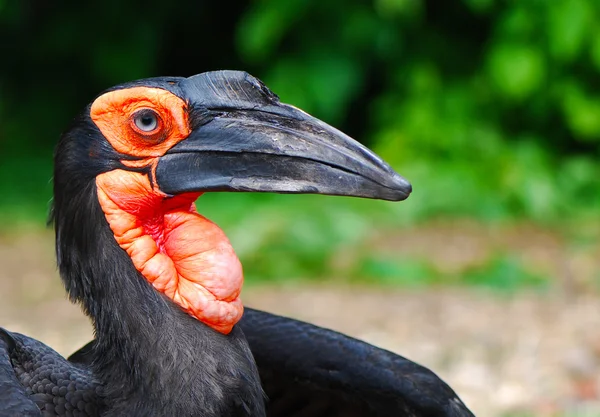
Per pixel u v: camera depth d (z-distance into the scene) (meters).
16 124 17.95
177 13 18.14
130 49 17.55
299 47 16.86
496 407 8.55
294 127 4.57
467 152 16.62
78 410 4.54
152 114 4.60
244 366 4.58
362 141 18.03
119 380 4.59
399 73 17.17
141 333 4.52
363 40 16.73
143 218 4.65
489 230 15.04
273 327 5.48
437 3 17.30
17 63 18.22
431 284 12.95
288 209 14.58
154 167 4.62
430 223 15.32
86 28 17.61
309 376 5.38
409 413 5.25
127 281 4.57
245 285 12.80
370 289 12.68
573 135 17.02
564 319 11.16
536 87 16.39
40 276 13.05
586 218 15.48
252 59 17.17
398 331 10.81
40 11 17.69
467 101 17.03
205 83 4.68
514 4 16.36
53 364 4.68
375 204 15.55
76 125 4.68
